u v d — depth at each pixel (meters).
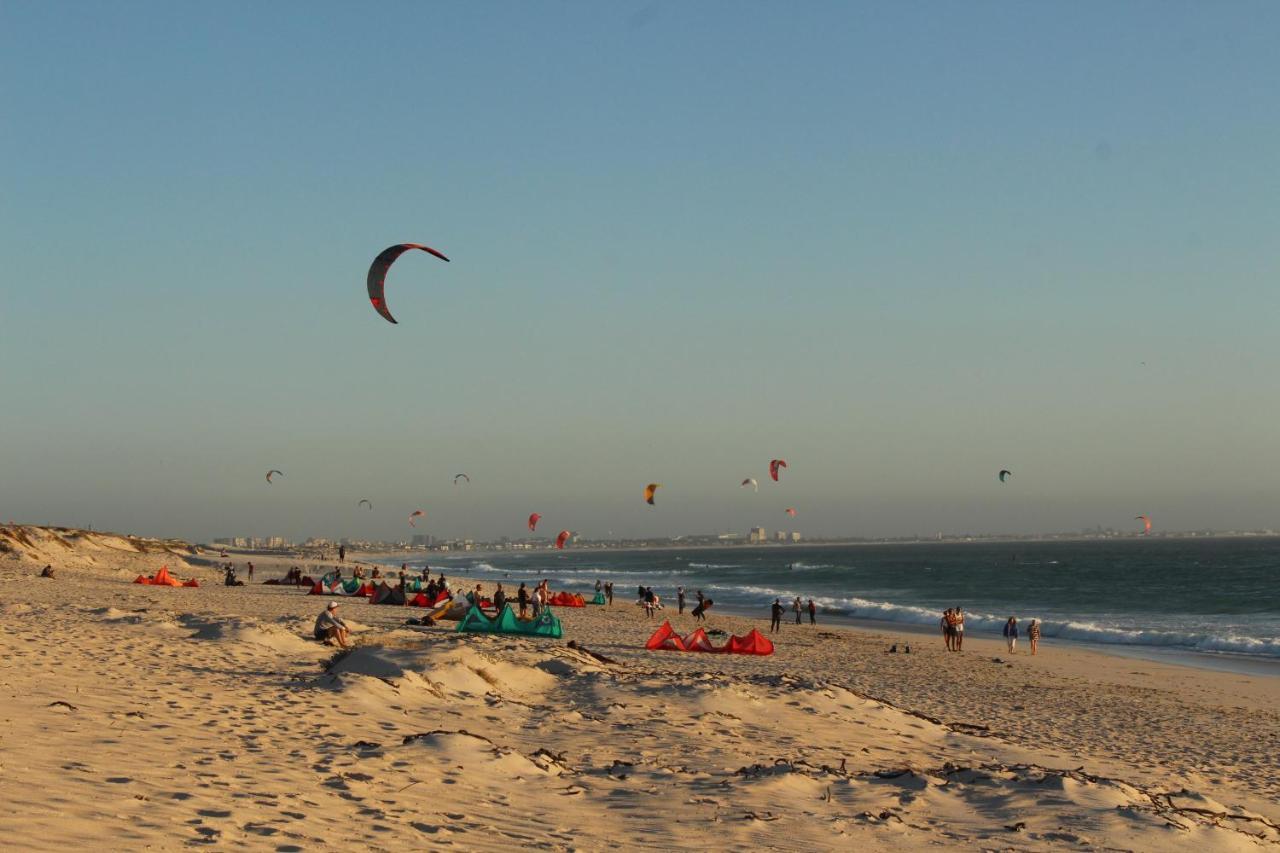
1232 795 13.17
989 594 82.12
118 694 11.80
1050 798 10.23
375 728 11.45
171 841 6.34
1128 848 8.87
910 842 8.71
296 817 7.38
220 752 9.35
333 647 18.58
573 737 12.23
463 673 14.66
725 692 14.81
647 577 120.38
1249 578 100.56
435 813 8.12
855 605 60.62
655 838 8.20
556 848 7.55
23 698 10.77
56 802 6.84
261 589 51.88
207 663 15.43
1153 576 108.50
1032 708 21.06
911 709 19.61
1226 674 30.52
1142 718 20.56
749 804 9.44
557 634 25.31
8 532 62.44
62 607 24.06
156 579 49.00
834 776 10.81
